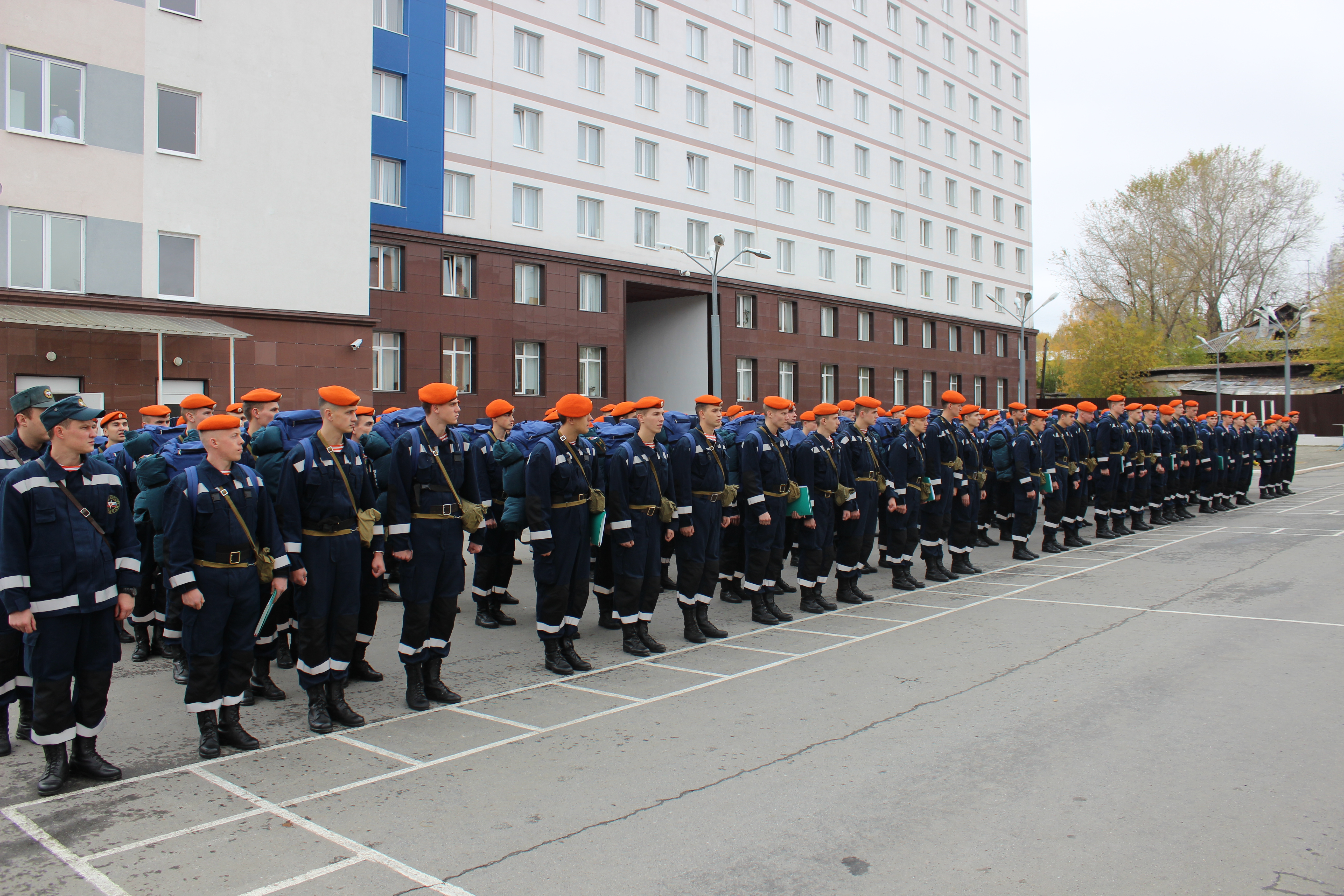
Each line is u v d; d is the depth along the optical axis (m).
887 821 4.37
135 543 5.34
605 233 33.47
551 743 5.67
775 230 39.88
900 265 47.16
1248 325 56.41
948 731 5.66
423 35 28.19
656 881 3.84
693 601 8.36
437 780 5.09
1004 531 14.84
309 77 22.77
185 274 20.91
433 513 6.51
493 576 9.30
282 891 3.86
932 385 49.50
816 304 41.72
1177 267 56.28
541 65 31.69
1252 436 21.08
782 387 40.41
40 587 4.95
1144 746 5.30
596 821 4.48
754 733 5.74
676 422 9.64
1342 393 47.56
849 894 3.68
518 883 3.86
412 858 4.14
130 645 8.98
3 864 4.16
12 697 5.75
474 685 7.08
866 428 10.55
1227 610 9.23
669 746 5.55
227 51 21.38
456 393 6.66
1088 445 14.28
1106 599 9.93
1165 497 17.05
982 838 4.16
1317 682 6.58
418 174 28.14
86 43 19.27
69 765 5.22
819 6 42.31
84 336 19.27
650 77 35.47
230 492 5.64
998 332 54.31
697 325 37.84
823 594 10.78
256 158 21.83
